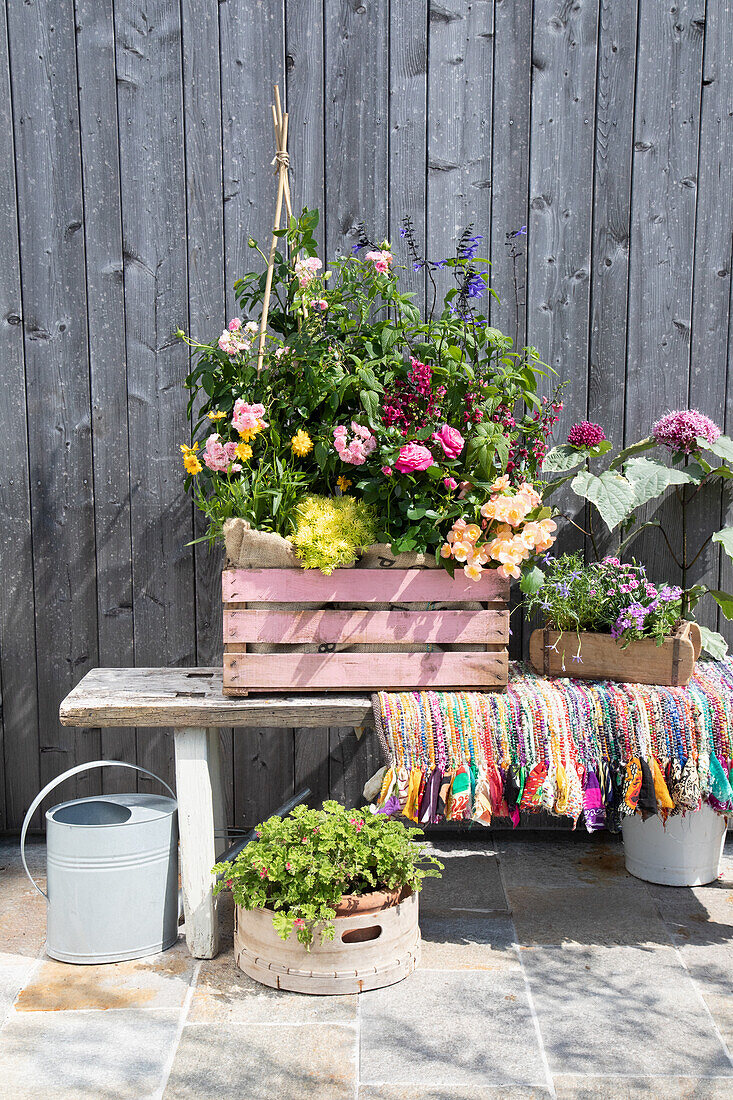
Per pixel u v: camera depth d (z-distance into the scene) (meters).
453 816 2.14
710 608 2.98
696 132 2.85
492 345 2.40
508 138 2.83
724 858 2.85
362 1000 2.05
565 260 2.87
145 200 2.82
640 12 2.81
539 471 2.78
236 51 2.79
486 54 2.80
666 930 2.38
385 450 2.13
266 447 2.26
